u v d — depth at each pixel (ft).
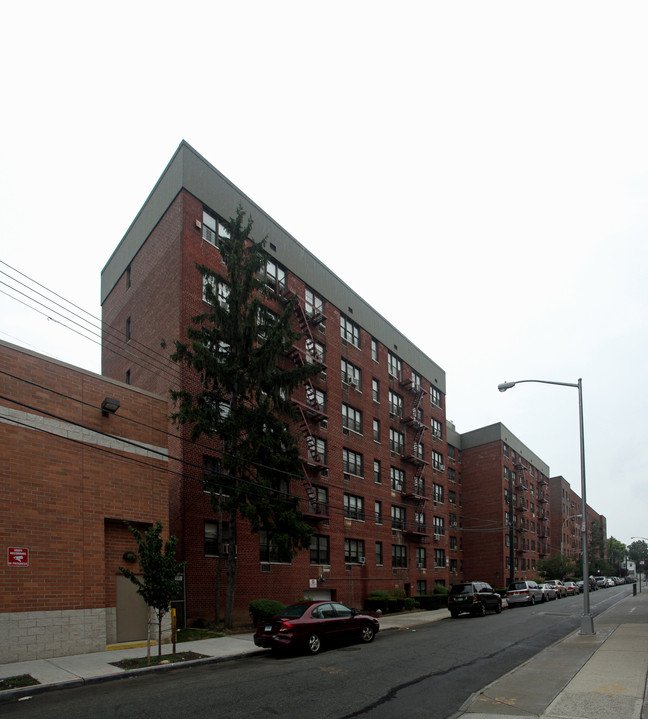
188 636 63.98
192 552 75.82
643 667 42.96
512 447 217.97
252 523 69.72
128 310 99.96
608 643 57.11
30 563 49.52
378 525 124.16
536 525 244.01
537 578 217.15
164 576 47.93
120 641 56.39
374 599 108.88
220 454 81.51
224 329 73.92
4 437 49.65
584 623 66.08
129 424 60.23
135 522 59.21
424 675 42.78
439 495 160.15
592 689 35.76
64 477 53.36
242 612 82.33
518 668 44.60
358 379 125.90
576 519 332.80
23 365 52.16
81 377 56.54
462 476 208.54
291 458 73.00
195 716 30.99
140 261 97.55
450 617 100.01
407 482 140.87
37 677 41.24
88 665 45.80
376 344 136.46
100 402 57.82
